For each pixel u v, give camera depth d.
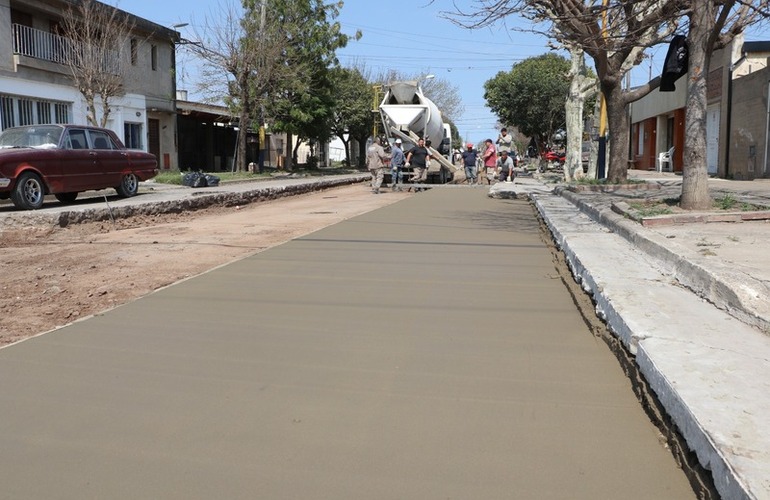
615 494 2.93
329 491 2.99
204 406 3.89
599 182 18.23
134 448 3.40
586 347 4.89
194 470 3.18
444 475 3.11
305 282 7.06
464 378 4.29
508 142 26.30
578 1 11.59
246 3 30.05
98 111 25.53
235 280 7.18
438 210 14.34
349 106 47.44
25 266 8.55
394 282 7.05
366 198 18.50
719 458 2.70
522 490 2.97
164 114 30.53
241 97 29.59
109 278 7.66
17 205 12.76
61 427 3.64
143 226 12.73
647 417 3.70
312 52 32.66
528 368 4.46
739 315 4.65
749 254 6.35
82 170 14.32
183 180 21.08
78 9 23.38
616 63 16.78
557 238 9.49
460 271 7.64
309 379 4.30
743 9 10.73
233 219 13.44
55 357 4.75
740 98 21.59
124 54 26.66
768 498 2.36
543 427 3.59
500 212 14.08
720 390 3.34
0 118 21.75
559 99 39.31
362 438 3.48
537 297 6.39
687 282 5.74
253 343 5.03
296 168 41.78
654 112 32.81
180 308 6.05
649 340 4.15
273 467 3.20
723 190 15.04
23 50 22.67
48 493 3.00
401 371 4.43
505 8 11.17
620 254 7.31
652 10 12.55
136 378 4.34
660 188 16.70
